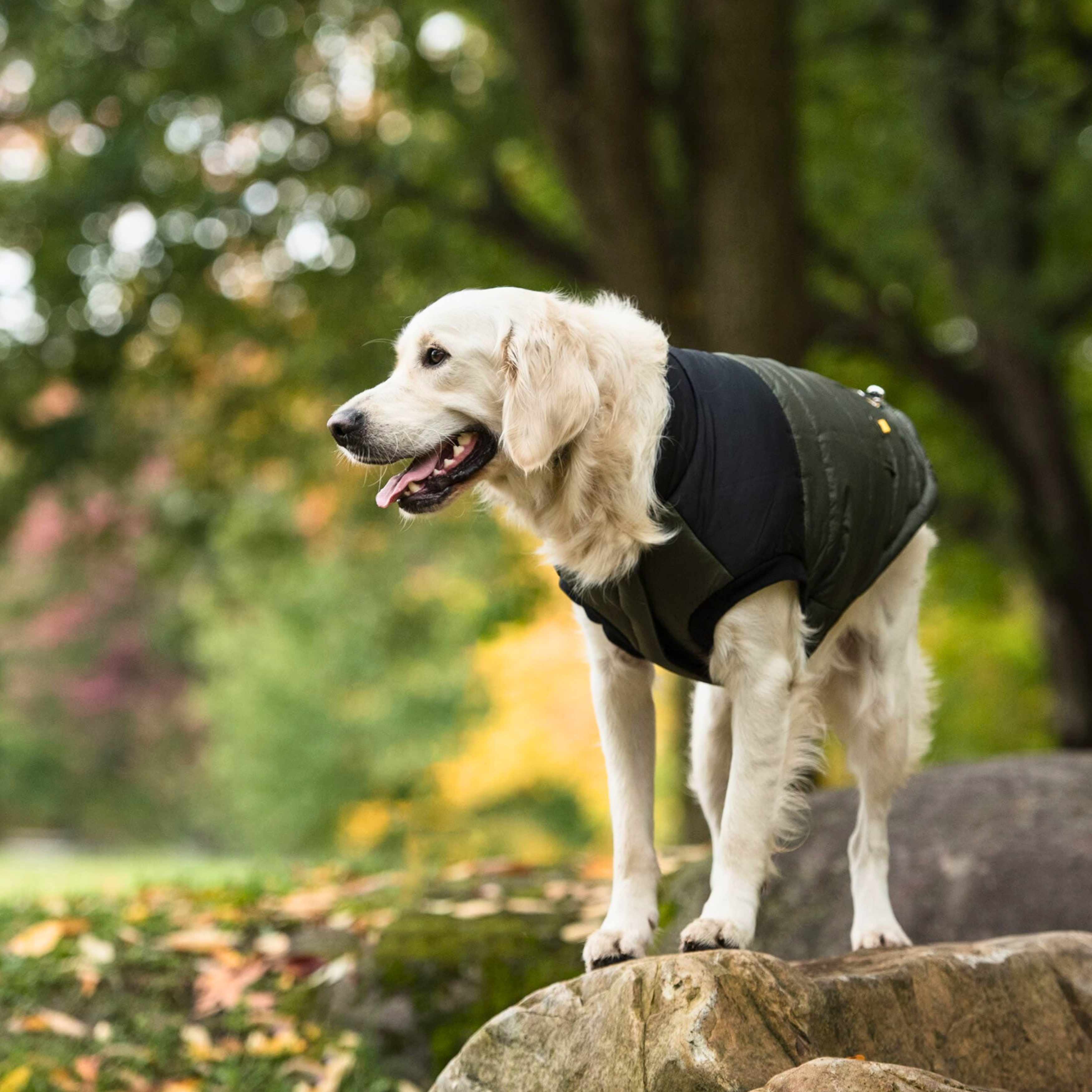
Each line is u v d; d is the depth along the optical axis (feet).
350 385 37.52
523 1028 11.38
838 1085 9.51
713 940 11.50
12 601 85.66
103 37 33.35
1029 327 35.35
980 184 34.94
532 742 59.47
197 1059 16.46
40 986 17.56
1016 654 56.85
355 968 17.58
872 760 14.30
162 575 41.11
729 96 28.76
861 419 13.21
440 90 35.37
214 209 33.09
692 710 14.65
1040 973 12.40
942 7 34.17
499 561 43.83
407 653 60.59
